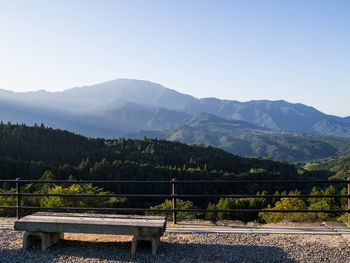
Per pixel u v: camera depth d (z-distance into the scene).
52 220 4.92
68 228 4.76
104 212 19.61
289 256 4.54
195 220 6.78
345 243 5.04
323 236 5.43
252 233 5.62
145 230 4.61
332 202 26.58
